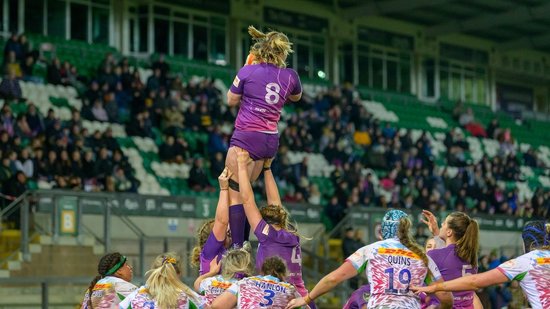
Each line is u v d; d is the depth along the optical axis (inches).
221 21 1576.0
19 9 1333.7
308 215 1129.4
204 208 1029.2
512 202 1524.4
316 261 1011.9
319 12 1732.3
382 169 1433.3
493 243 1312.7
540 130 2007.9
